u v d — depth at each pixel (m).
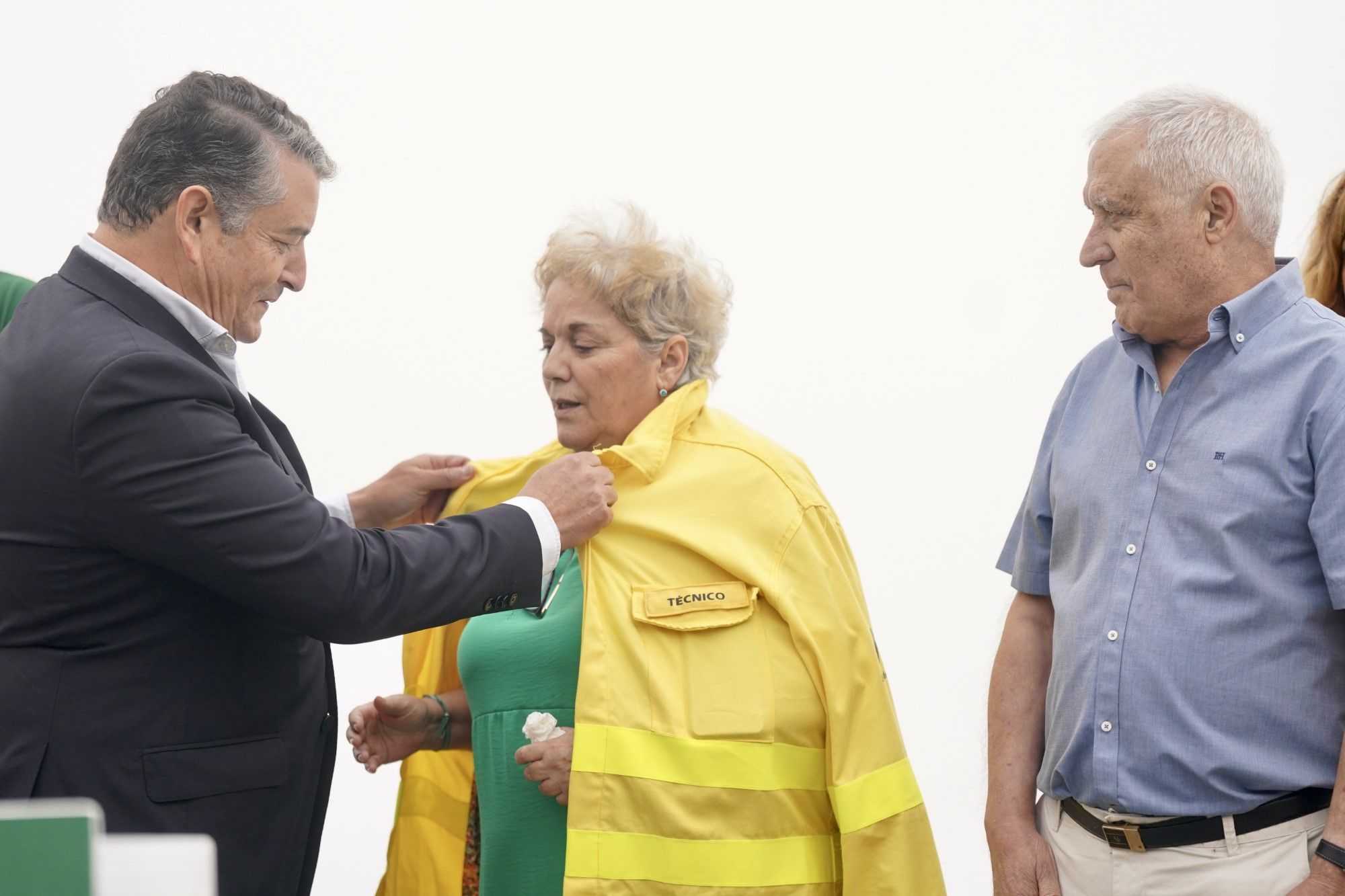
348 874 3.35
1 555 2.05
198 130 2.18
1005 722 2.39
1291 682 2.00
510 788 2.44
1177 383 2.15
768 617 2.43
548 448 2.81
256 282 2.25
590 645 2.37
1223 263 2.11
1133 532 2.14
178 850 1.15
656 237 2.55
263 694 2.18
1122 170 2.13
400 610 2.15
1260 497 2.03
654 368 2.56
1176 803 2.04
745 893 2.31
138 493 2.00
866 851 2.35
